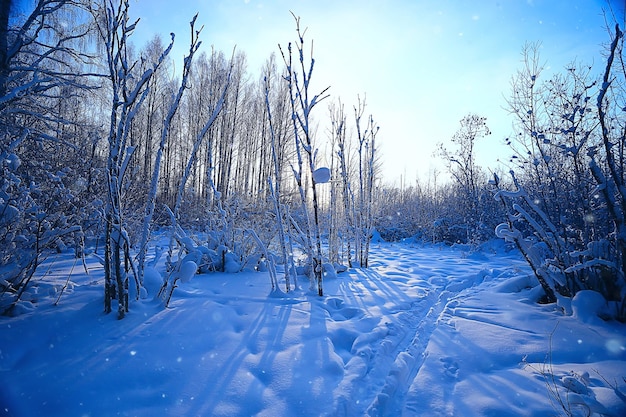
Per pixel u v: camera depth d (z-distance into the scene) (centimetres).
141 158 1477
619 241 393
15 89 596
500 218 1408
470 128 1652
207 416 197
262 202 768
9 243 344
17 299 340
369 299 492
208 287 503
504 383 252
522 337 341
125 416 193
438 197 2125
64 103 1047
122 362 250
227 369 252
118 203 341
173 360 259
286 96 1694
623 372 265
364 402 233
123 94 339
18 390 210
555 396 231
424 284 630
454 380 264
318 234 500
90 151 773
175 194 1670
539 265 468
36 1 741
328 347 301
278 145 1480
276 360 271
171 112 394
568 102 500
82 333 294
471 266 884
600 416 207
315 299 470
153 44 1573
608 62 381
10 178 351
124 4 337
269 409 208
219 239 667
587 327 366
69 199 415
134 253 723
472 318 415
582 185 466
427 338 362
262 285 536
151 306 369
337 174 905
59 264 624
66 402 201
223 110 1606
